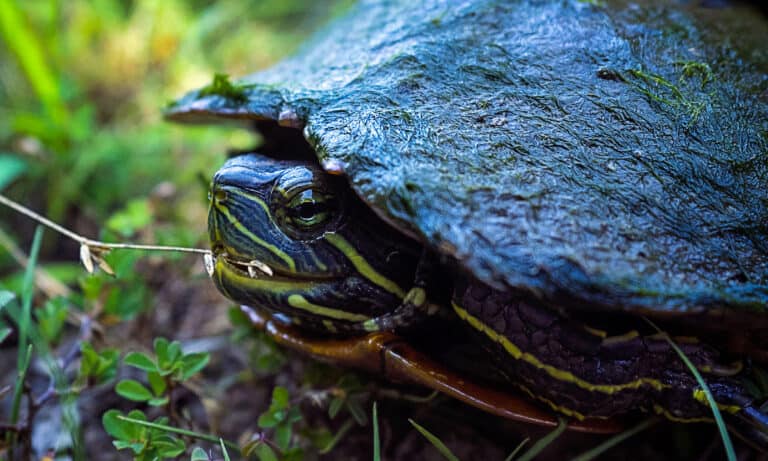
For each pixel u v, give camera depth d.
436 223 0.25
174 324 0.33
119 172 0.39
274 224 0.27
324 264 0.27
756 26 0.31
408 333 0.28
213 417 0.30
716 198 0.26
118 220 0.33
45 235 0.37
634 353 0.26
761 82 0.28
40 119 0.38
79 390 0.29
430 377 0.27
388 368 0.27
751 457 0.28
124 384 0.28
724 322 0.25
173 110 0.31
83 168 0.38
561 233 0.25
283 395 0.28
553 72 0.28
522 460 0.27
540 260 0.25
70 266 0.36
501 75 0.28
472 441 0.29
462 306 0.27
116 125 0.43
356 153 0.26
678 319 0.25
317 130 0.27
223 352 0.32
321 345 0.28
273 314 0.29
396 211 0.25
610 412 0.26
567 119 0.27
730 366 0.26
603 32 0.29
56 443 0.30
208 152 0.39
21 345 0.29
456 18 0.29
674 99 0.27
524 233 0.25
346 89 0.28
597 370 0.26
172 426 0.29
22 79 0.43
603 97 0.27
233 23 0.53
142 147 0.40
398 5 0.31
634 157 0.26
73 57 0.45
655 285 0.25
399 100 0.27
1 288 0.31
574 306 0.25
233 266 0.28
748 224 0.26
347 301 0.28
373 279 0.28
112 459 0.30
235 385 0.31
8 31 0.37
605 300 0.24
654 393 0.26
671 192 0.26
